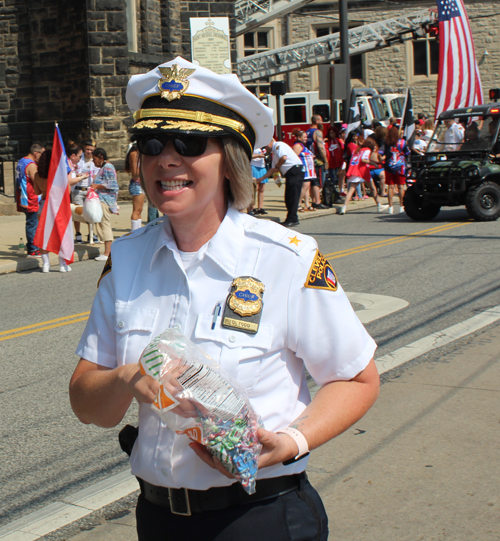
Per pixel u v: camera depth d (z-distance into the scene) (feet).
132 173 36.47
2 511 10.65
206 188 4.92
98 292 5.38
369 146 52.31
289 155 44.88
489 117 46.34
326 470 11.44
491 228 40.70
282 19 109.81
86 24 59.82
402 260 31.50
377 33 91.20
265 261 4.92
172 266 5.04
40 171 34.86
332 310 4.89
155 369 4.26
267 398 4.85
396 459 11.68
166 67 4.89
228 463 4.27
